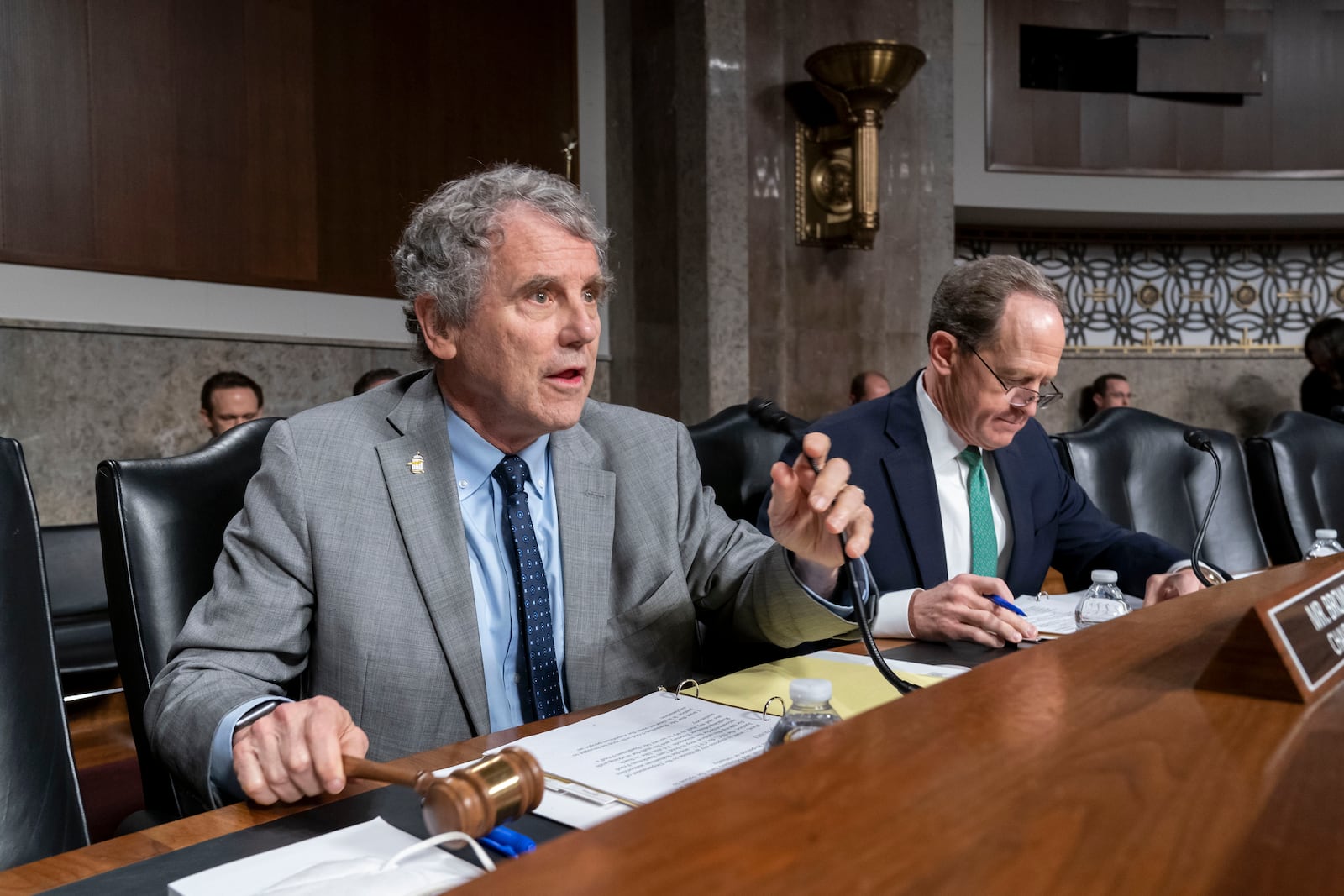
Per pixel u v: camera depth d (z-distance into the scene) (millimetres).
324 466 1255
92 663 2916
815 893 319
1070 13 6695
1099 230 7398
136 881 692
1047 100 6680
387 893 586
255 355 4574
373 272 5000
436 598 1229
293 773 813
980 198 6582
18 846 932
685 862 344
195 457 1418
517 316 1204
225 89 4523
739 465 2270
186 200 4398
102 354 4145
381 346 4973
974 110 6574
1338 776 434
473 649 1240
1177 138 6836
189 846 753
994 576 1939
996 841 362
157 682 1107
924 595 1493
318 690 1225
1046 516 2020
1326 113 6914
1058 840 363
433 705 1224
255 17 4617
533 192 1222
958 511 1935
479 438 1316
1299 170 6895
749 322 5352
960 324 1826
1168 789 418
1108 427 2580
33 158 3986
